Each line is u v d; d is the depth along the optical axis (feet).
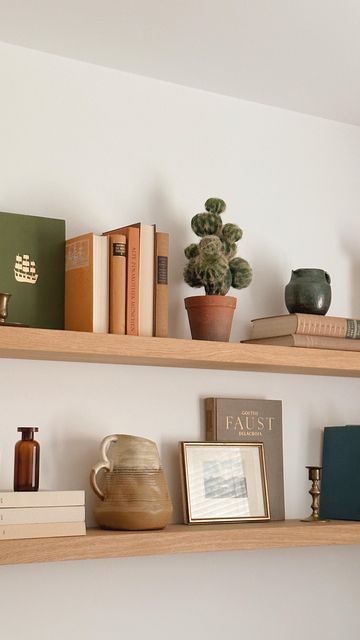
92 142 7.86
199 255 7.66
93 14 7.04
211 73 8.12
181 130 8.32
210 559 8.02
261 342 8.03
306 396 8.71
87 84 7.89
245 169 8.62
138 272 7.10
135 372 7.86
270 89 8.46
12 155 7.48
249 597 8.15
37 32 7.34
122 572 7.59
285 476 8.47
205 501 7.73
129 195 7.98
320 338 7.84
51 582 7.30
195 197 8.31
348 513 8.23
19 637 7.12
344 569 8.70
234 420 8.09
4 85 7.51
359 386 9.05
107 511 7.06
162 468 7.32
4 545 6.33
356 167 9.28
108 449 7.50
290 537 7.49
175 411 8.00
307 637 8.39
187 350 7.22
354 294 9.09
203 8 6.95
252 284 8.52
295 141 8.94
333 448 8.52
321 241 8.95
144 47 7.61
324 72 8.07
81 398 7.59
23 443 6.80
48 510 6.58
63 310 7.26
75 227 7.70
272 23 7.18
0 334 6.51
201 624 7.89
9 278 7.07
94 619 7.43
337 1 6.84
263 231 8.64
